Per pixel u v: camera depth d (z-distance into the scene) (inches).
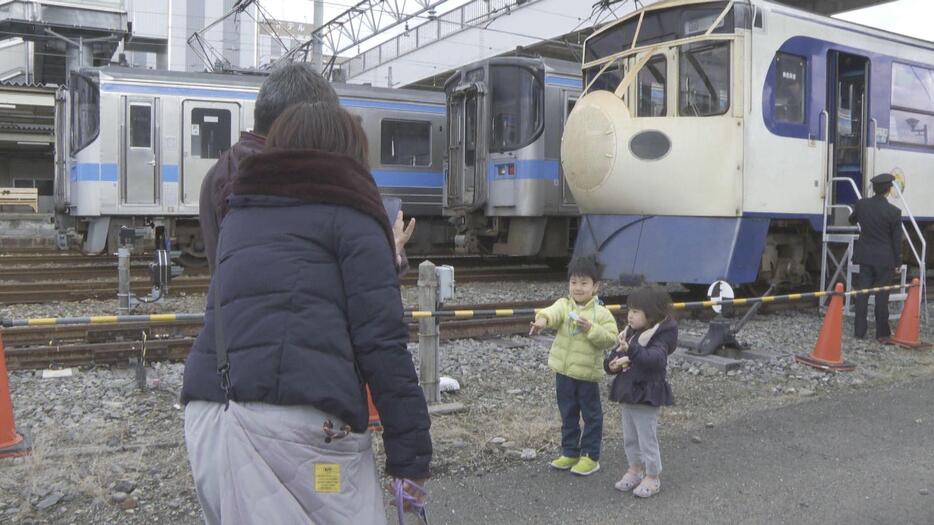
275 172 81.8
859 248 345.1
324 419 78.2
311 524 77.2
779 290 421.1
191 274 537.0
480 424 209.2
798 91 372.8
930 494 165.8
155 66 1903.3
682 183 352.2
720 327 293.9
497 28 1121.4
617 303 416.5
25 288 414.9
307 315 78.3
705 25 354.3
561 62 543.8
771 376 268.7
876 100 407.5
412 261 657.0
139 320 205.3
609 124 367.2
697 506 158.7
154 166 534.0
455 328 320.8
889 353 316.8
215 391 79.8
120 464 171.9
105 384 238.8
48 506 151.6
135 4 1978.3
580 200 390.3
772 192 359.3
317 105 86.8
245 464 76.1
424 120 645.9
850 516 154.3
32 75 1266.0
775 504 159.8
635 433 165.8
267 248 80.2
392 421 80.7
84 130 527.8
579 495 163.6
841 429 210.1
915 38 434.0
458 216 565.3
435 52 1275.8
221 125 554.9
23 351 255.9
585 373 170.9
